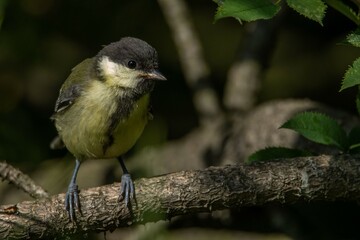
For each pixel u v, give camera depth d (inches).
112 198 285.1
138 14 532.1
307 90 542.9
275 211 428.5
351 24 539.8
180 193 281.7
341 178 277.1
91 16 514.0
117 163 479.2
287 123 279.3
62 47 529.7
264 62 492.7
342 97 537.0
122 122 328.2
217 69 566.9
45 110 520.1
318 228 415.2
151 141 339.0
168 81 540.7
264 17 218.5
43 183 448.8
